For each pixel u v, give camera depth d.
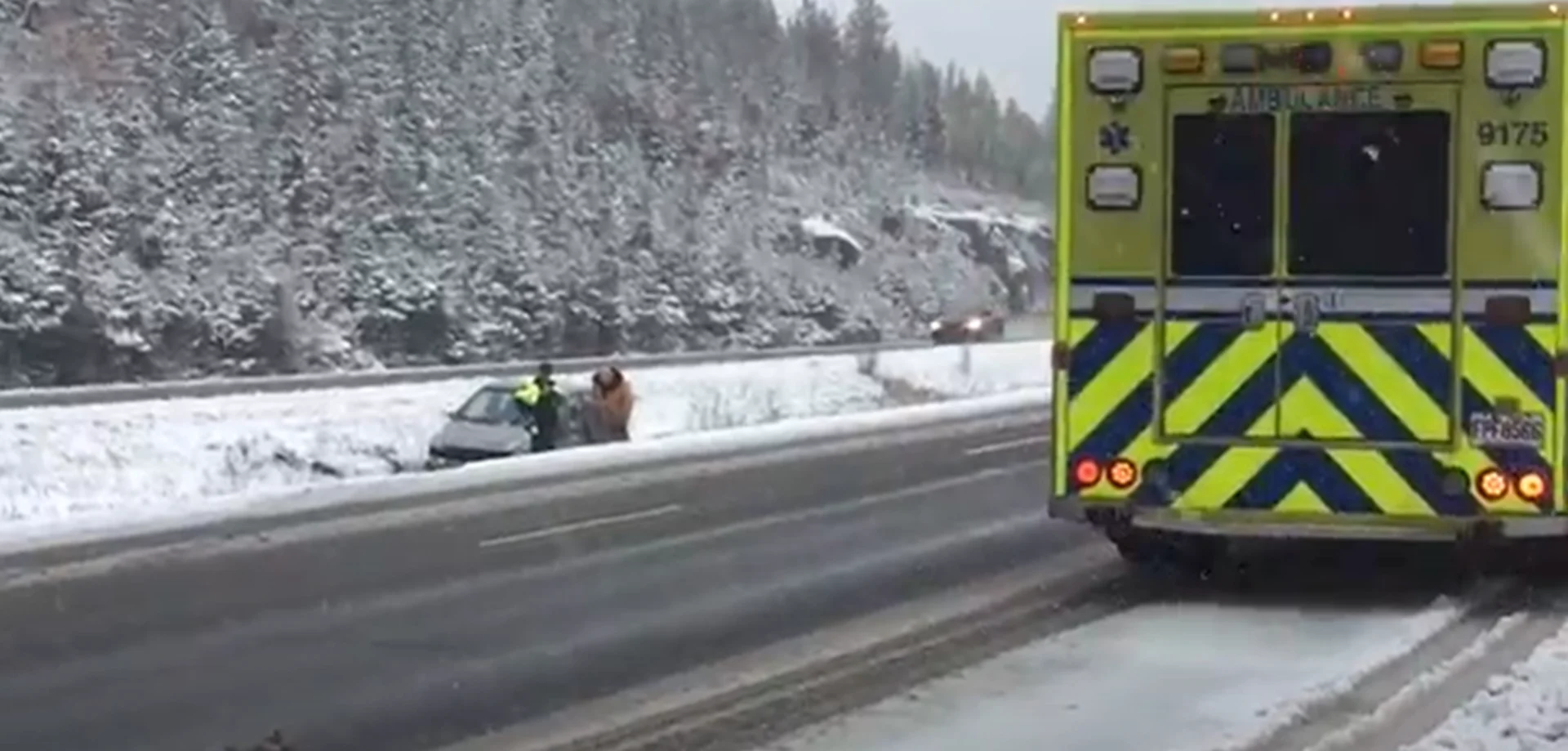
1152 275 12.22
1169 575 14.01
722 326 70.44
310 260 57.56
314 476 27.89
